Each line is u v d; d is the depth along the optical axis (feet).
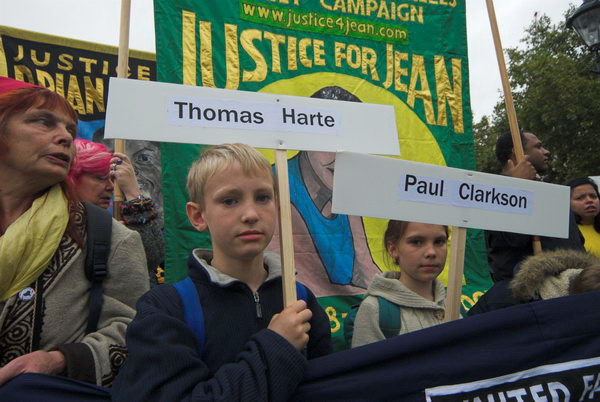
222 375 3.44
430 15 12.38
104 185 7.06
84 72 11.71
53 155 4.58
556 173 49.39
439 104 12.15
